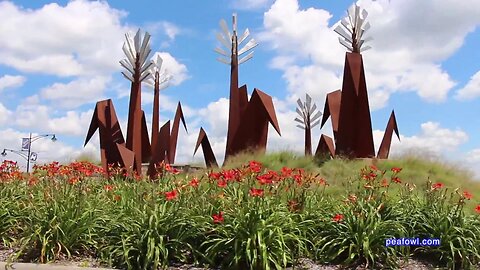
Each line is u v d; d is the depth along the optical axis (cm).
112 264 588
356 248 592
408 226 636
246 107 1806
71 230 619
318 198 736
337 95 1792
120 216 654
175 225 604
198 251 594
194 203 649
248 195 633
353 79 1617
